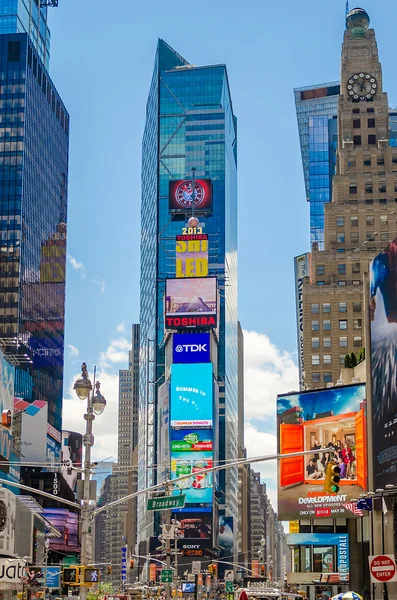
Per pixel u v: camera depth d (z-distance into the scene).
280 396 121.69
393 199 190.00
